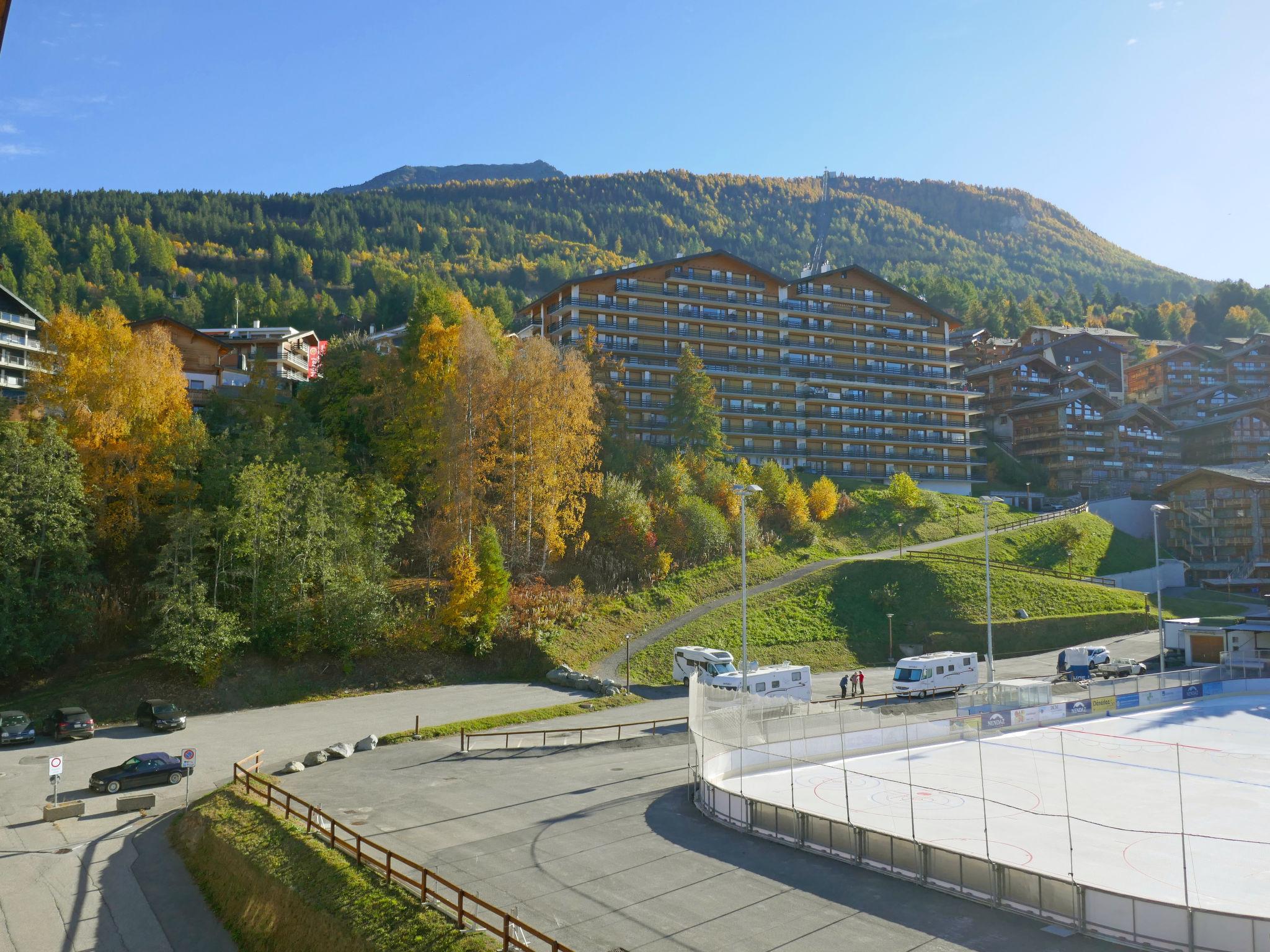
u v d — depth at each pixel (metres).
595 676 58.78
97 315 61.47
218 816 30.41
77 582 49.81
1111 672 62.09
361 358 82.69
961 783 32.41
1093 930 19.03
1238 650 63.91
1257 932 17.30
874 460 124.50
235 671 51.44
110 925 24.78
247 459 60.25
